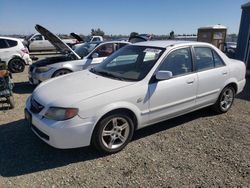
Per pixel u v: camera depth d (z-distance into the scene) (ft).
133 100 12.21
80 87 12.21
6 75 18.11
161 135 14.38
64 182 10.16
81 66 24.21
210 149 12.91
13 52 36.19
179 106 14.34
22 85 27.81
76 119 10.80
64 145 10.91
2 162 11.45
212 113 17.90
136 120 12.71
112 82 12.64
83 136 11.09
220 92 16.85
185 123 16.14
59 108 10.87
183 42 15.29
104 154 12.15
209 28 45.39
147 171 10.93
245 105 20.20
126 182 10.19
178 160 11.82
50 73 23.41
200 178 10.51
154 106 13.12
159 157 12.05
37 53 73.05
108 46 25.95
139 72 13.30
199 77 15.03
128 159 11.85
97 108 11.19
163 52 13.79
